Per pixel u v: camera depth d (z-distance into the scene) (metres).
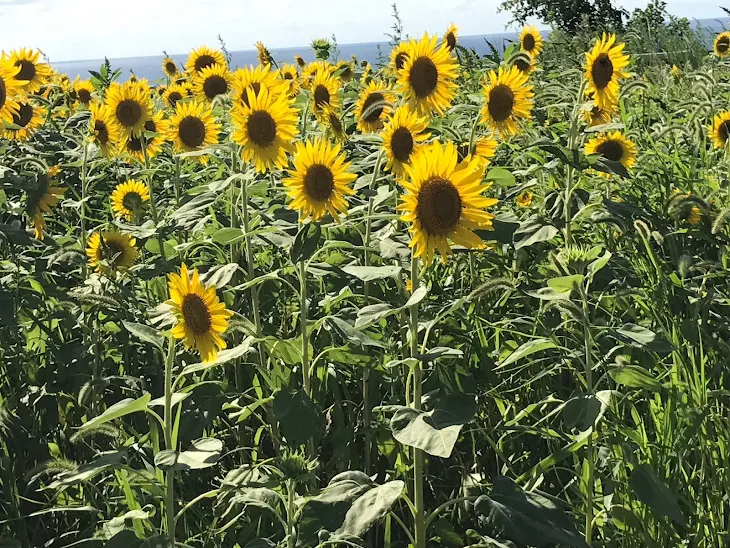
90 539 2.80
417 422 2.59
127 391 3.96
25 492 3.51
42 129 7.73
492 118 4.81
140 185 5.91
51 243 4.79
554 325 4.01
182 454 2.62
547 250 4.59
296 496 2.89
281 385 3.60
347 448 3.63
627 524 2.88
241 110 4.16
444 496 3.51
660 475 3.04
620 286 4.12
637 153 6.18
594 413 2.73
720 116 6.56
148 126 6.49
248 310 4.53
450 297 4.21
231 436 4.04
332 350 3.44
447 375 3.44
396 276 2.92
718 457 3.14
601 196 4.79
